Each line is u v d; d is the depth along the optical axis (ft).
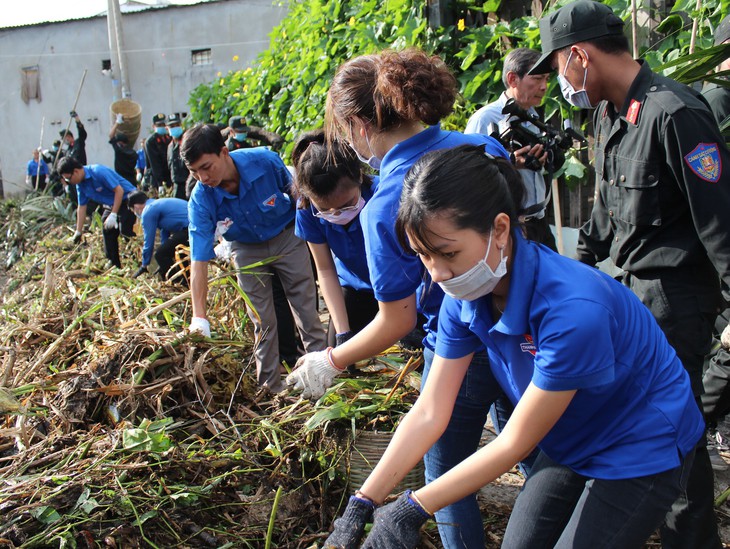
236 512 8.91
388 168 7.11
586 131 15.39
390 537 5.69
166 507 8.50
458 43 18.28
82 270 21.34
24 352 13.05
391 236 6.89
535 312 5.45
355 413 9.30
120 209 26.30
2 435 9.71
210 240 12.32
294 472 9.34
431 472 8.06
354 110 7.24
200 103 39.60
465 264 5.33
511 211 5.46
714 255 7.38
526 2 16.84
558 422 5.87
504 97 13.00
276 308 14.57
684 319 7.95
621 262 8.45
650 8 13.97
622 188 8.10
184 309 14.57
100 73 65.46
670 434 5.73
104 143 66.95
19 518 7.95
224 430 9.74
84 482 8.36
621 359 5.59
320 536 8.62
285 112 28.17
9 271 31.99
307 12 28.27
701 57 9.47
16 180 70.44
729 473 10.61
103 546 7.94
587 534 5.81
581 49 8.00
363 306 11.62
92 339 12.92
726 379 10.16
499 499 9.98
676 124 7.37
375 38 21.03
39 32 66.49
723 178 7.28
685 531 7.36
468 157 5.32
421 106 6.89
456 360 6.37
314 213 10.36
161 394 10.21
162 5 60.54
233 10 58.49
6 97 68.85
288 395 10.83
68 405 10.12
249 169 12.37
